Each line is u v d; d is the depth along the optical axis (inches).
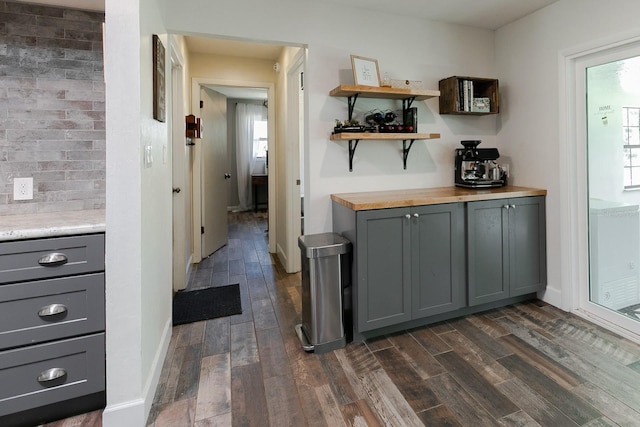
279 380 71.7
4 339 56.0
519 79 112.5
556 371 73.1
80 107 76.5
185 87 133.0
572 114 97.7
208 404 64.4
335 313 83.4
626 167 87.7
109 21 54.4
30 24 72.5
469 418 60.2
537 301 108.3
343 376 73.0
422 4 101.9
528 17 108.5
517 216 100.8
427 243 89.6
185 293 119.5
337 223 98.9
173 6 86.1
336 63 102.3
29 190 73.4
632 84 85.5
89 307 59.9
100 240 59.9
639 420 58.9
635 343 83.4
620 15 83.7
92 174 78.0
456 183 117.8
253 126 313.0
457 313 98.7
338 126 100.0
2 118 71.4
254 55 152.6
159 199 75.4
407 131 104.3
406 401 64.9
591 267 97.7
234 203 316.8
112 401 57.5
